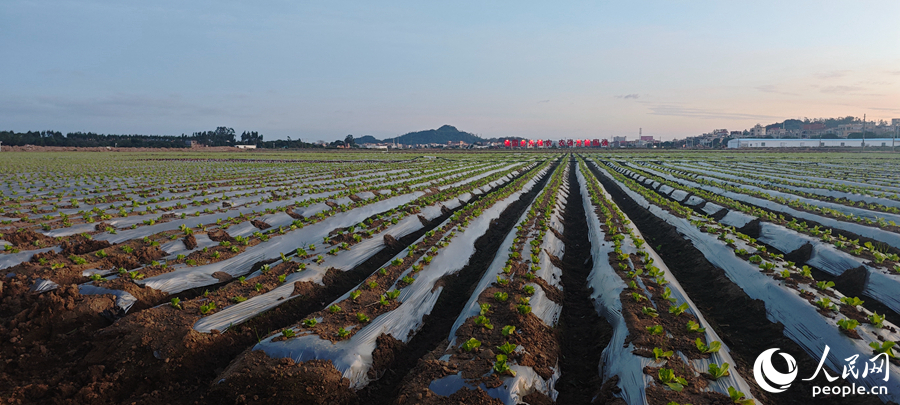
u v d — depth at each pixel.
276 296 10.21
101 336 7.97
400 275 11.60
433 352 7.88
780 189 28.70
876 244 14.71
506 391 6.43
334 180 36.00
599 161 69.62
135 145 124.06
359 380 7.31
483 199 25.23
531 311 9.20
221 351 8.29
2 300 9.20
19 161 57.25
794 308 8.99
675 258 15.33
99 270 11.23
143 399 6.95
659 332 7.92
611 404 6.53
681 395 6.30
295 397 6.65
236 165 54.53
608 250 13.80
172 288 10.88
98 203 22.89
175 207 21.78
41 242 14.16
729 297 10.97
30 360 7.57
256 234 15.90
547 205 22.73
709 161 62.69
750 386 7.07
